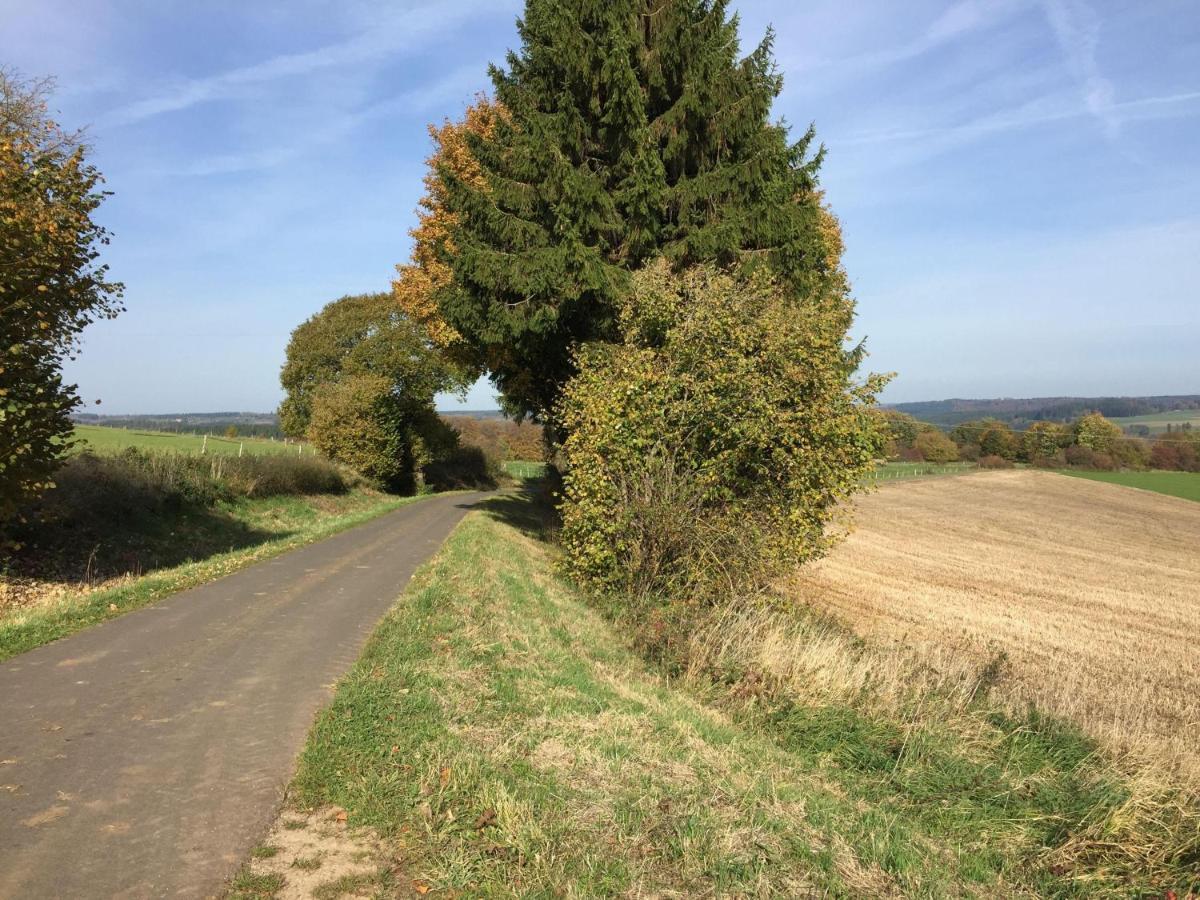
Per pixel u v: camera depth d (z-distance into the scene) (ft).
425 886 11.66
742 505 37.60
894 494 182.19
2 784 14.07
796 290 50.11
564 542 41.81
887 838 15.20
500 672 22.09
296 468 87.56
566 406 42.91
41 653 22.62
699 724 20.85
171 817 13.21
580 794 14.70
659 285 40.52
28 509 40.63
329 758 15.65
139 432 133.49
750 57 49.90
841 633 37.24
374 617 28.84
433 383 168.14
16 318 31.76
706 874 12.48
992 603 60.34
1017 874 15.72
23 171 32.83
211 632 25.85
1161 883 15.57
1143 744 23.36
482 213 50.98
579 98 51.39
